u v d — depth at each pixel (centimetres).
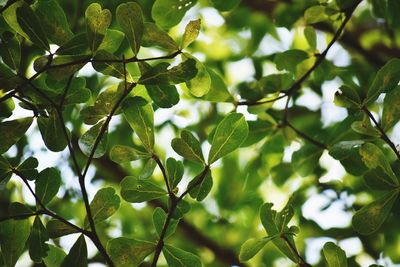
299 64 146
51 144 125
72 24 163
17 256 125
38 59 121
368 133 128
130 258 125
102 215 124
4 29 129
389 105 128
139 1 161
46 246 124
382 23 181
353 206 167
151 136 125
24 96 125
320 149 148
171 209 123
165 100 126
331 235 170
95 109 124
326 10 141
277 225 126
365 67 181
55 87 126
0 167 124
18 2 123
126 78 123
